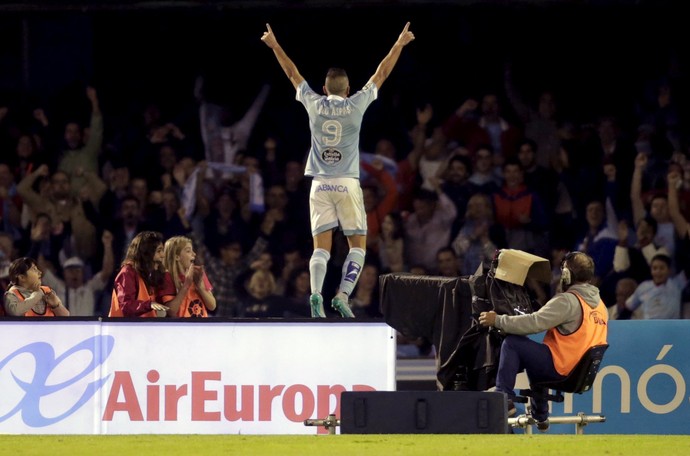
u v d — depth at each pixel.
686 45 46.22
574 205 44.09
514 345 22.58
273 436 21.19
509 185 44.22
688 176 44.25
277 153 45.97
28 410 25.39
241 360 25.39
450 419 21.33
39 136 45.94
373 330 25.30
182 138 46.16
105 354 25.45
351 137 25.70
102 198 44.91
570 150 45.28
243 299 42.91
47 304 27.97
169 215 44.47
